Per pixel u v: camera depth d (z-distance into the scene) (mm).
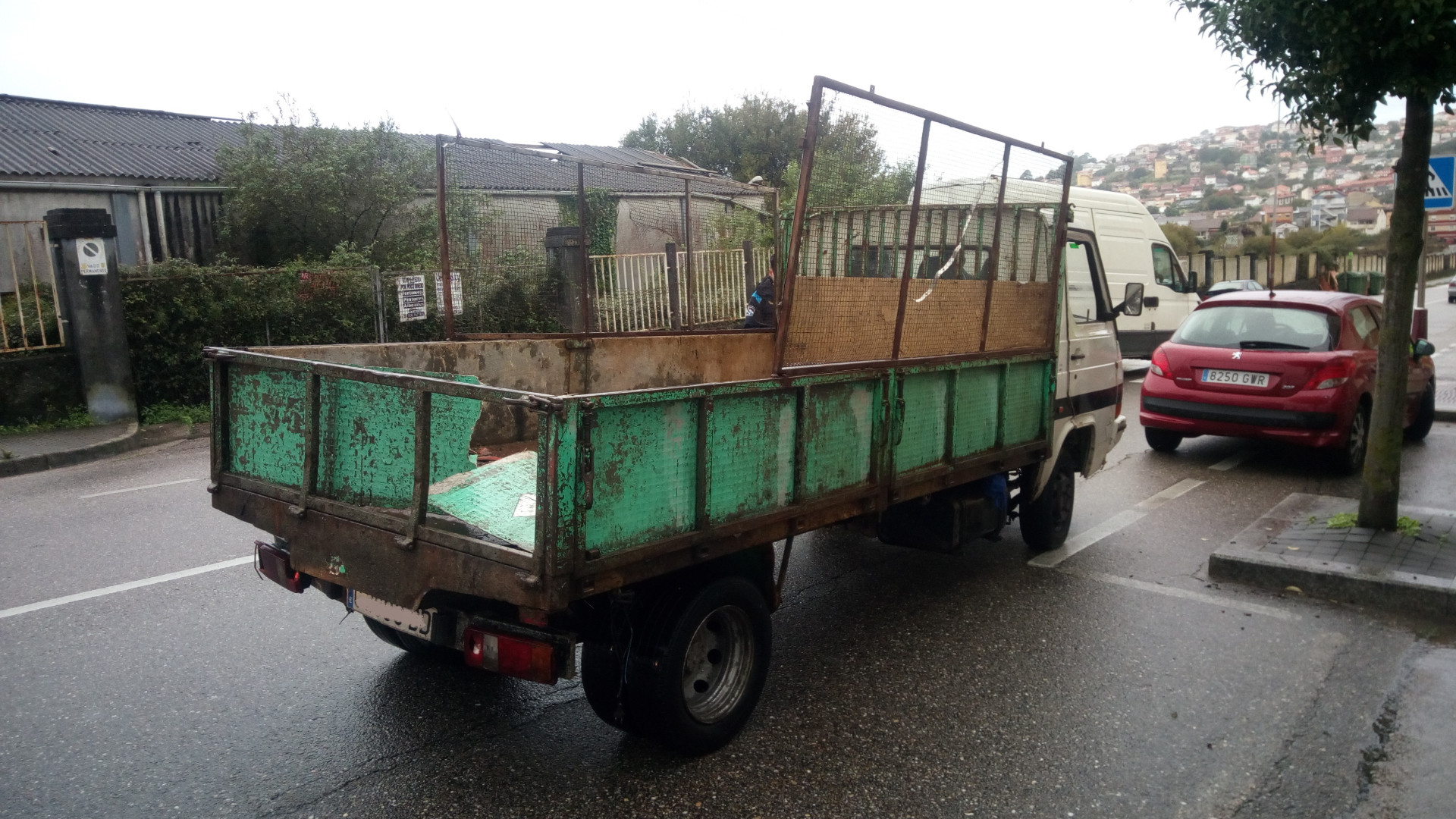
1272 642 4797
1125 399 14188
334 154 16312
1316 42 5227
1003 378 5371
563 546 2832
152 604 5172
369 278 13578
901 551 6461
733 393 3441
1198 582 5750
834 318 4242
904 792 3375
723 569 3705
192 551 6172
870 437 4305
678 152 35781
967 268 5621
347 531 3408
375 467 3340
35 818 3148
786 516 3785
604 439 2959
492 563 2955
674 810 3242
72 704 3992
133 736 3729
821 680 4332
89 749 3617
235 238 16812
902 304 4543
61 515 7207
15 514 7258
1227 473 8930
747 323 8469
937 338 4902
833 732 3822
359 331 13508
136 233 16062
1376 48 5105
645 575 3184
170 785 3367
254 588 5449
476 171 18906
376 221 17062
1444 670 4410
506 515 3162
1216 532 6891
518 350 5598
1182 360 9258
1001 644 4777
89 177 15422
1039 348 5742
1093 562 6203
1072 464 6547
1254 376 8781
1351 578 5316
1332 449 8617
